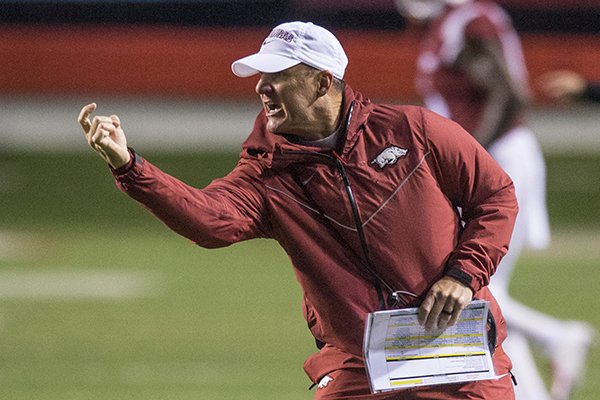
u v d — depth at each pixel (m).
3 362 31.23
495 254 14.95
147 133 64.38
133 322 36.12
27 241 50.06
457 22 25.92
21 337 34.19
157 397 27.78
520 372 24.20
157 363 31.09
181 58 62.69
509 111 25.66
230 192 14.84
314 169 14.80
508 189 15.29
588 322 36.69
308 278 15.10
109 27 62.69
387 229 14.84
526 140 25.83
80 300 39.34
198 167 61.94
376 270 14.94
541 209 25.88
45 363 31.16
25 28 63.09
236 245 50.31
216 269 45.06
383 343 14.81
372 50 60.16
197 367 30.61
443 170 15.08
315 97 14.77
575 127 64.81
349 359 15.42
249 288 41.50
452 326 14.91
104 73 63.31
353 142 14.83
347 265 14.98
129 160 13.80
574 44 60.19
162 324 35.88
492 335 15.22
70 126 65.06
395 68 60.22
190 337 34.09
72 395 27.95
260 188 14.94
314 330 15.84
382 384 14.71
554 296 40.72
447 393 15.19
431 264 14.94
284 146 14.72
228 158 63.50
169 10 62.41
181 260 46.72
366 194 14.81
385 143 14.90
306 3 60.72
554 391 25.78
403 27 60.03
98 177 61.41
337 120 14.91
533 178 25.70
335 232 14.94
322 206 14.85
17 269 44.66
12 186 59.66
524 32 60.31
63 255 47.34
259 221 15.06
